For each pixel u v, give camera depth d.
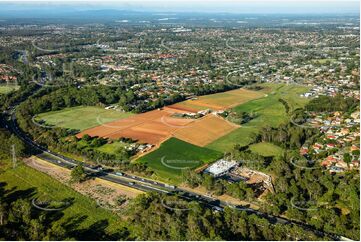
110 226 158.00
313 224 153.00
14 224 154.25
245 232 144.38
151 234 148.38
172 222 149.00
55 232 147.62
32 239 145.25
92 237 151.75
